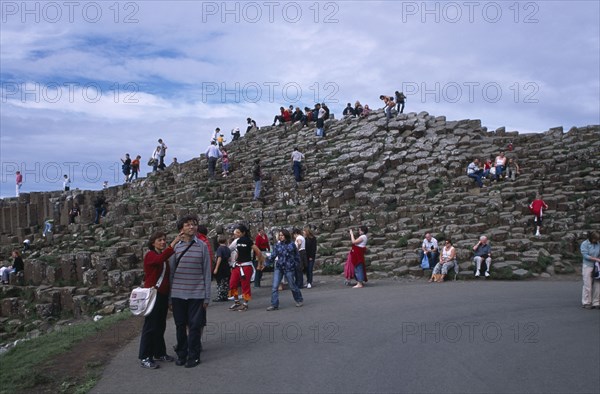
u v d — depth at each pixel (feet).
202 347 33.73
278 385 26.00
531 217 74.08
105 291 75.56
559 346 31.53
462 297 47.47
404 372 27.22
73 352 33.86
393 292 51.52
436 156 98.02
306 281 62.90
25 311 76.07
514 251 65.92
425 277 62.49
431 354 30.17
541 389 24.68
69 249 95.66
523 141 106.11
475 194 84.79
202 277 30.50
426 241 63.67
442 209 78.69
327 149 109.09
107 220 103.50
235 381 26.89
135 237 92.32
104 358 32.27
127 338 37.45
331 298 49.42
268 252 63.05
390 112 117.19
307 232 59.41
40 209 131.13
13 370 30.48
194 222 30.94
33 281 83.10
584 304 42.32
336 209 85.46
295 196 91.86
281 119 139.64
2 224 132.57
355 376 26.86
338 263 69.36
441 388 24.89
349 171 94.94
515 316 39.32
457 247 67.31
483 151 99.60
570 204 78.23
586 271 42.27
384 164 97.14
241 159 113.91
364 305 44.80
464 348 31.24
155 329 29.94
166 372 28.94
